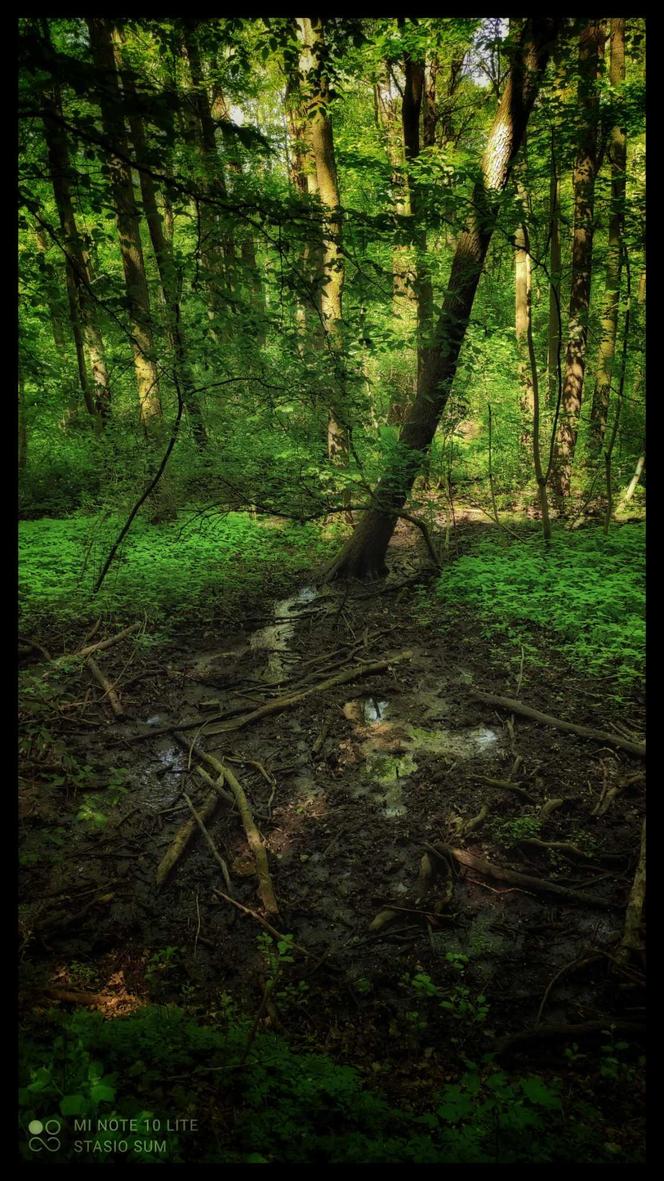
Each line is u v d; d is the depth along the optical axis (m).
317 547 12.51
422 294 13.27
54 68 3.36
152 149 4.39
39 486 15.22
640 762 6.31
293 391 8.27
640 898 4.18
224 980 4.16
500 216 8.78
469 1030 3.80
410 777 6.26
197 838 5.50
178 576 10.52
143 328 7.15
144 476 12.02
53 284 6.66
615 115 9.96
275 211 5.11
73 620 9.17
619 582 9.58
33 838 5.36
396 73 18.11
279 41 5.20
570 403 14.22
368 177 10.48
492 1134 2.74
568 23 7.39
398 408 16.38
